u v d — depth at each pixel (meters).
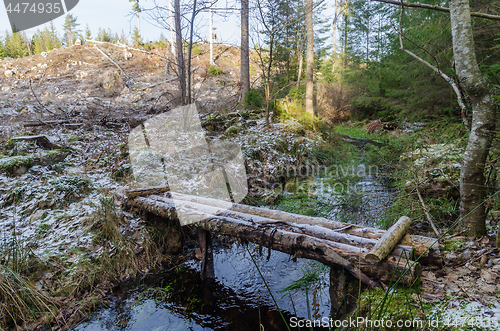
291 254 2.21
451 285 1.84
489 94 2.39
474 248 2.27
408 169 4.16
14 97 10.38
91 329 2.22
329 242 2.07
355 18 18.47
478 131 2.44
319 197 4.65
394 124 10.26
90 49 20.64
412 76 8.64
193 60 16.83
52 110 8.20
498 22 4.57
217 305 2.50
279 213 2.75
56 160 4.54
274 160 6.29
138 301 2.56
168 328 2.23
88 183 4.06
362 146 8.55
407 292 1.77
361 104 15.05
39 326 2.18
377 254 1.82
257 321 2.29
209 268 2.90
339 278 2.12
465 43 2.41
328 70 18.91
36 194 3.66
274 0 6.83
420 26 7.04
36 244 2.93
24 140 4.80
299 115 9.34
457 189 3.45
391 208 3.59
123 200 3.58
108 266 2.86
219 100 9.05
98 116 7.28
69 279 2.60
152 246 3.25
